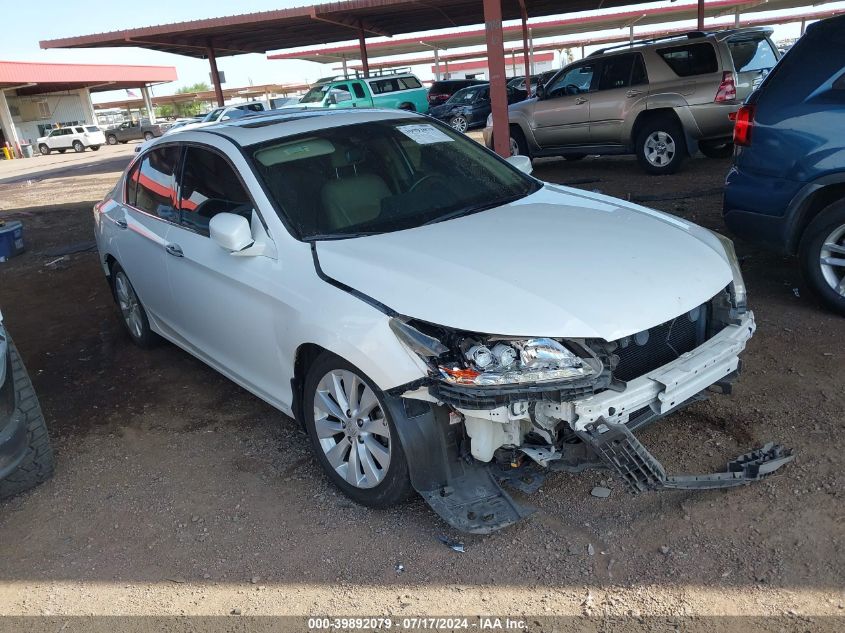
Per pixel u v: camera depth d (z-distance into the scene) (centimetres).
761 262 579
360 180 376
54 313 672
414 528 304
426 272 294
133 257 480
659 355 294
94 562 306
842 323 451
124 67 4609
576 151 1138
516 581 268
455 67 5547
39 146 4125
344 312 297
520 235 326
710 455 329
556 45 4531
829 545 265
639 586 258
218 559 298
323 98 2102
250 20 1686
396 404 285
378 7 1606
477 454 282
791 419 350
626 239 322
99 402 468
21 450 334
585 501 308
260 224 353
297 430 402
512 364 259
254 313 354
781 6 3238
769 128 459
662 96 992
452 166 409
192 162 417
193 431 414
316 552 296
